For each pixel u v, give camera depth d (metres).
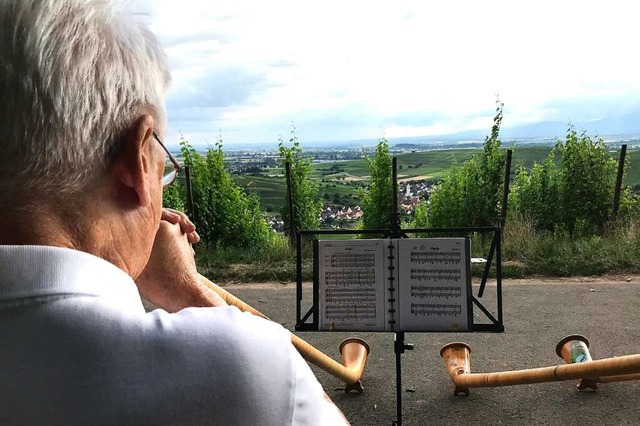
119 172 0.80
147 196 0.82
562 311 5.00
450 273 2.73
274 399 0.71
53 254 0.71
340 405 3.56
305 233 2.84
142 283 1.12
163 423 0.67
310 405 0.74
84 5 0.76
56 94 0.72
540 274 6.13
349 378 3.45
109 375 0.68
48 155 0.73
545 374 3.06
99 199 0.78
